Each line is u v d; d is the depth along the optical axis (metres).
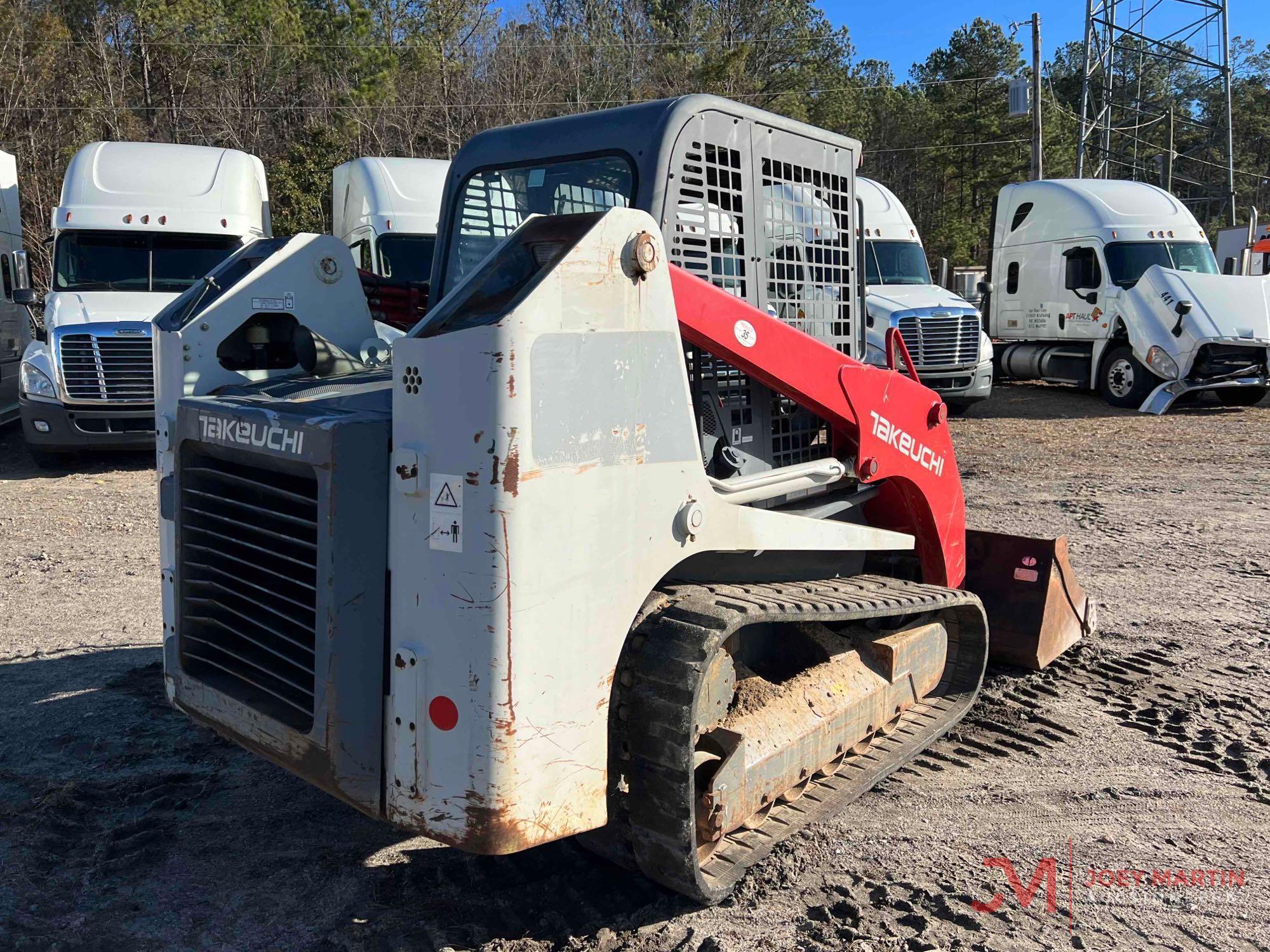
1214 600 6.14
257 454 2.65
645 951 2.69
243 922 2.84
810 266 3.65
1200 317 14.23
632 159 3.08
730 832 2.90
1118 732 4.23
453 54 42.09
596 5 44.44
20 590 6.28
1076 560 7.09
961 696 4.19
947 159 53.00
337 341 3.66
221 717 2.88
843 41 57.62
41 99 32.41
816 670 3.37
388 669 2.53
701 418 3.23
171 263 11.05
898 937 2.78
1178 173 68.19
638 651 2.65
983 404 16.31
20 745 4.01
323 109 36.56
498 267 2.42
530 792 2.36
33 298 11.89
